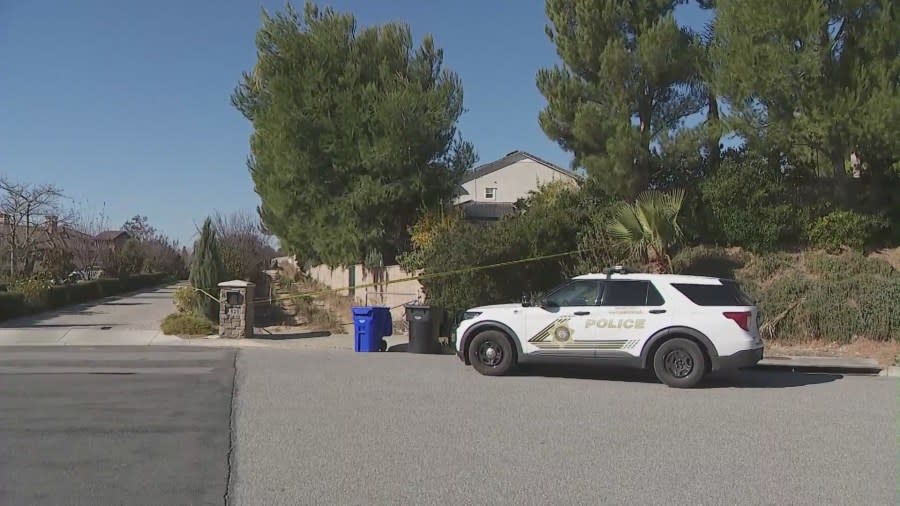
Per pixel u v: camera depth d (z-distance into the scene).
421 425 8.26
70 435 7.63
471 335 12.50
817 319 16.53
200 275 21.23
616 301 11.85
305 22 24.02
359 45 24.31
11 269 30.91
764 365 14.30
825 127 17.06
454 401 9.80
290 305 26.03
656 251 17.69
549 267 18.94
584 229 19.56
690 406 9.75
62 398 9.68
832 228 19.22
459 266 18.12
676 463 6.82
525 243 18.64
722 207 20.00
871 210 19.44
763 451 7.30
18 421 8.27
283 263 55.91
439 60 25.36
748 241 19.83
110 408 9.03
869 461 6.95
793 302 16.97
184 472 6.38
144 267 58.88
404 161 22.77
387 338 18.72
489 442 7.51
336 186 23.84
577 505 5.62
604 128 19.39
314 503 5.60
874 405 9.96
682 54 19.20
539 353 12.06
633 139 18.97
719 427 8.40
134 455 6.90
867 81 16.81
